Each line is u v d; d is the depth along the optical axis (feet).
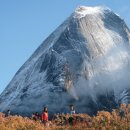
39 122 127.24
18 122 123.54
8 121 123.54
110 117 123.34
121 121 118.01
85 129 114.42
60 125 128.26
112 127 112.88
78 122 123.54
